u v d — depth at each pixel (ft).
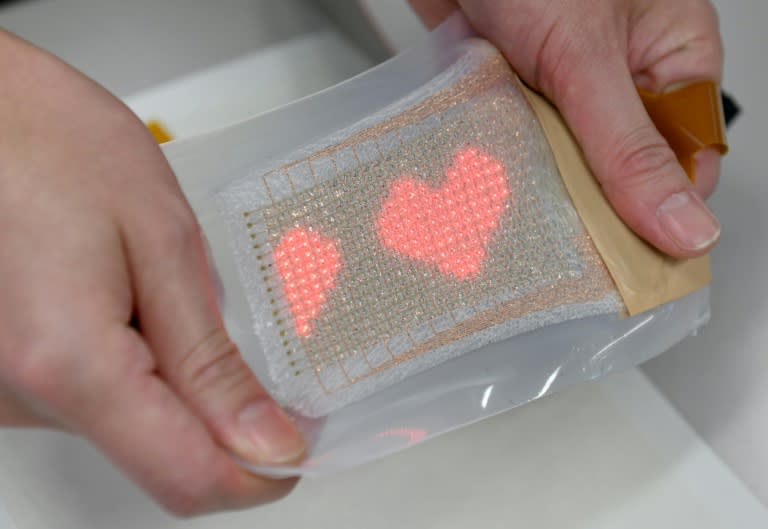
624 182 1.17
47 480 1.25
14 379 0.99
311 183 1.20
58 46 1.63
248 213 1.20
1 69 1.09
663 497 1.23
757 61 1.53
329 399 1.15
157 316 1.05
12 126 1.06
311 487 1.24
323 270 1.18
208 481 1.03
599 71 1.19
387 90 1.23
